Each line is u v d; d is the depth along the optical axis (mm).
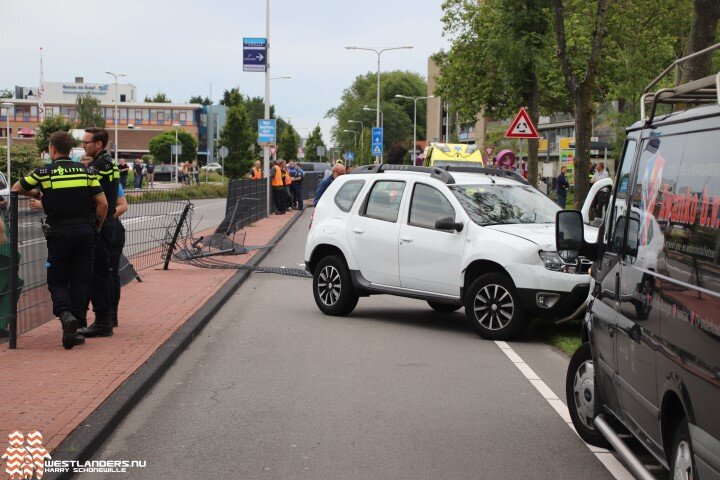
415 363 9562
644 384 5074
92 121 125000
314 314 13164
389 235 12109
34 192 9648
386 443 6551
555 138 82625
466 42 41500
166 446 6387
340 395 8031
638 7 30156
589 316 6492
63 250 9352
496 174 13000
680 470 4453
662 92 5273
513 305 10758
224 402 7715
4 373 8094
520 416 7395
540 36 25172
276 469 5898
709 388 3992
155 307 12648
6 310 9641
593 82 17766
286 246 25047
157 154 120812
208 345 10500
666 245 4824
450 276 11398
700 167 4484
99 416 6723
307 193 56375
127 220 15820
